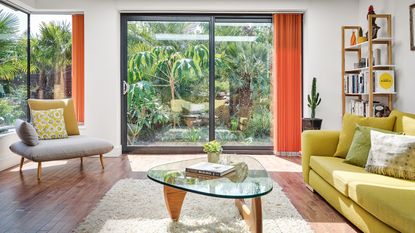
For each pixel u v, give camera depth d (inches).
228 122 237.1
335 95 222.1
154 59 235.1
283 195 133.9
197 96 236.5
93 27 222.1
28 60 227.8
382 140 108.1
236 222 105.3
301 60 230.7
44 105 191.3
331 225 105.1
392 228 76.9
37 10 221.3
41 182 155.6
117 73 225.1
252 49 235.1
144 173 173.6
